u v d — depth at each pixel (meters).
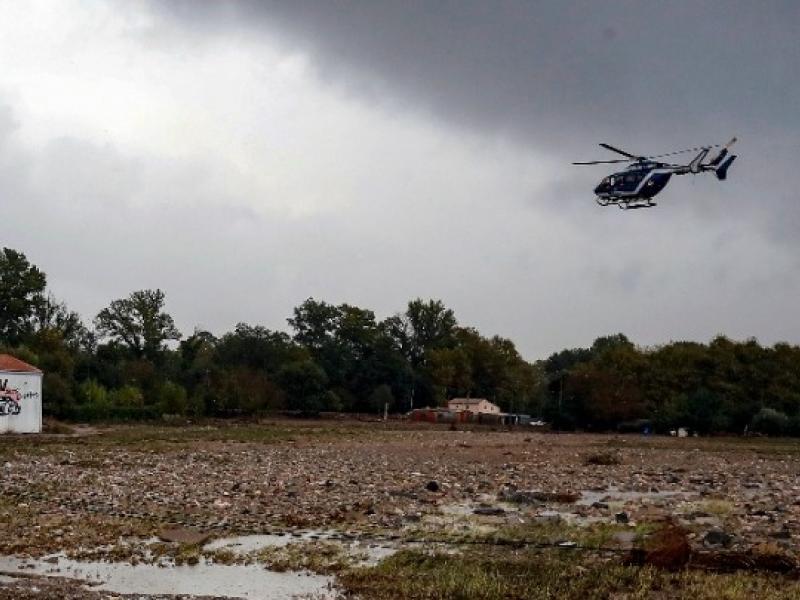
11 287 141.50
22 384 74.94
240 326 167.25
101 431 83.88
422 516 29.98
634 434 122.69
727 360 138.25
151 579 20.88
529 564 21.81
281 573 21.53
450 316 197.88
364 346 169.50
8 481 38.31
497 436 98.12
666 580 20.14
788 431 118.94
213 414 121.44
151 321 156.50
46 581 20.27
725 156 53.62
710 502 34.84
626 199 55.09
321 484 38.81
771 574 20.73
